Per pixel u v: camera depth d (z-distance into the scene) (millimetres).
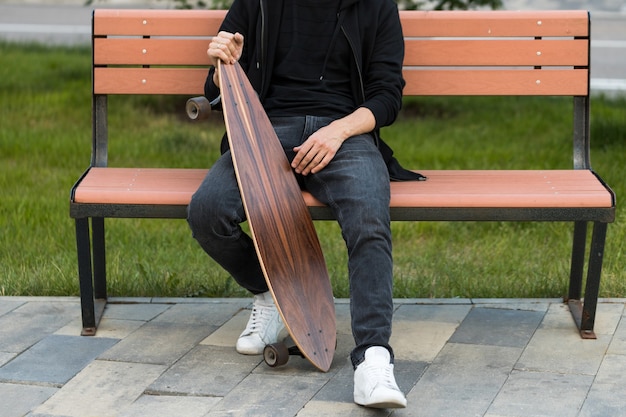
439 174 4246
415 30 4496
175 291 4723
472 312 4383
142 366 3797
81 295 4086
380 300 3482
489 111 9344
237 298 4598
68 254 5238
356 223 3592
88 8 18500
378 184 3688
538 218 3811
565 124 8625
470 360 3836
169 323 4270
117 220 5926
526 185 3986
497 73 4496
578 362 3805
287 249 3668
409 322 4266
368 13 4148
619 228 5477
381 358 3385
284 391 3555
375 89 4098
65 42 14328
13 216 5863
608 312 4328
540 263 5109
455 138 8148
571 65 4457
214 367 3785
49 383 3645
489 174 4230
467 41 4496
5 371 3750
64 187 6609
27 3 19266
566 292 4613
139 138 8000
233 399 3494
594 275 3980
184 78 4547
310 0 4109
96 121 4547
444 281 4828
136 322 4281
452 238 5664
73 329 4184
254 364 3812
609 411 3379
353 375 3688
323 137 3775
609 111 9031
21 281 4742
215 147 7797
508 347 3965
